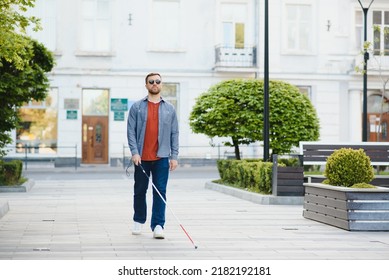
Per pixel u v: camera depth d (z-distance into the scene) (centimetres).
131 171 3638
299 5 4116
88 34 3978
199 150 4022
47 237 1155
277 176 1834
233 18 4062
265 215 1544
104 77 3966
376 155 1945
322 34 4122
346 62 4141
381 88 4141
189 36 4050
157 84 1142
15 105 2461
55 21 3938
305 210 1478
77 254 970
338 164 1339
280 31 4091
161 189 1141
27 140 3888
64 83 3928
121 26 3997
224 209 1688
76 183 2767
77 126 3928
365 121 2798
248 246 1059
